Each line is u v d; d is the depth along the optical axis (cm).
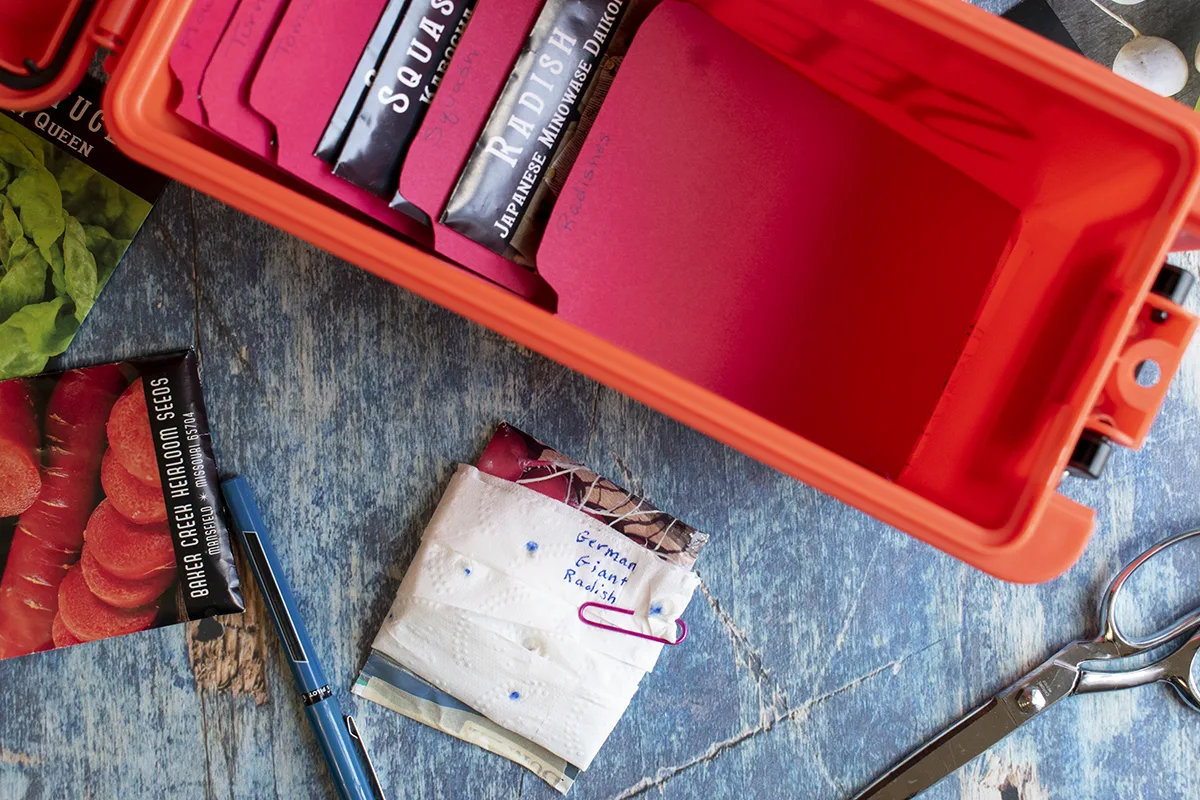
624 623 61
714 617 62
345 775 59
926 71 47
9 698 60
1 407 59
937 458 51
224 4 45
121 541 60
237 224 60
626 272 51
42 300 59
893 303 53
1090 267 46
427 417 61
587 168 50
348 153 47
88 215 59
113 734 61
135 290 60
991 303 52
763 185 52
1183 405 63
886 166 53
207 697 61
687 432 62
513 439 61
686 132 51
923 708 63
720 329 53
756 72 51
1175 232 41
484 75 48
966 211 53
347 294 61
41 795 60
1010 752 64
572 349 43
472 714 61
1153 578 62
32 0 46
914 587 63
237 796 61
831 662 63
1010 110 46
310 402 61
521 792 62
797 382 53
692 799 62
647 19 49
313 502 61
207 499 60
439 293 43
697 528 62
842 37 47
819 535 63
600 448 62
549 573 60
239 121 46
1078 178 48
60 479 60
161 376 60
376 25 47
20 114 59
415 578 60
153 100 44
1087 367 42
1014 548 42
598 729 61
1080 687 60
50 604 60
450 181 48
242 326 61
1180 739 63
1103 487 63
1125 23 59
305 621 61
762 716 63
